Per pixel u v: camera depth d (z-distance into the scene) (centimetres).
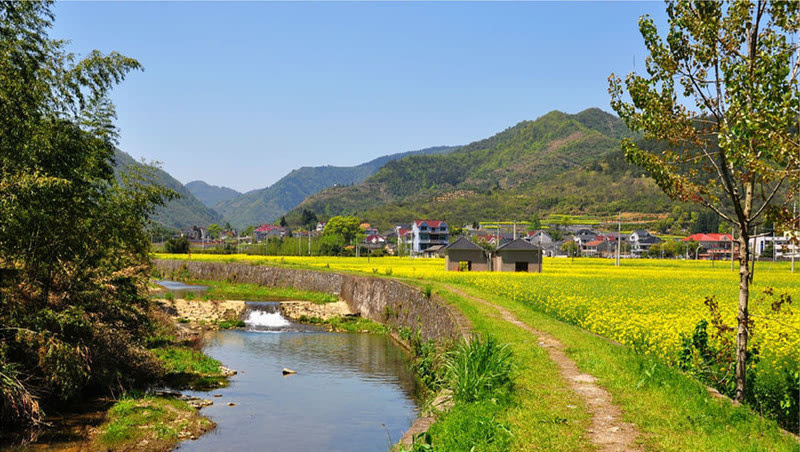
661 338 1592
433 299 2672
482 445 721
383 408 1698
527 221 18862
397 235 16100
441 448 733
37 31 1516
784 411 1045
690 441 720
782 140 897
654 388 984
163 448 1287
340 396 1839
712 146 1115
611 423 812
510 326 1820
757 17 985
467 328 1833
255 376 2139
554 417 835
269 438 1398
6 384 1296
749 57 1002
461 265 6131
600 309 2325
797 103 905
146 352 2008
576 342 1491
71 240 1511
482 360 1114
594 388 1016
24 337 1368
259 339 3105
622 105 1164
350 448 1330
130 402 1529
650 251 12519
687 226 16062
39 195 1321
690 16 1045
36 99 1463
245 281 6372
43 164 1447
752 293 3212
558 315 2297
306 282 5450
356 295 4297
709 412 834
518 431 775
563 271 5950
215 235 19888
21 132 1401
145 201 1995
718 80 1038
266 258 9088
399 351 2725
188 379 2002
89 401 1552
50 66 1614
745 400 1056
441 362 1798
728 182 1047
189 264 7581
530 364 1217
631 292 3219
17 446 1212
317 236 14975
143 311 2369
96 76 1756
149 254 2505
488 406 902
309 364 2394
